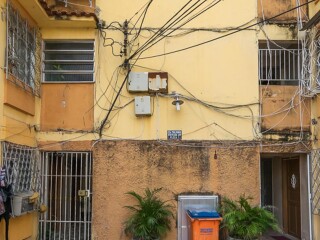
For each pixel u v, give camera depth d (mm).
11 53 7738
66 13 8781
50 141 9117
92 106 9203
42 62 9367
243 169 9008
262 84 9344
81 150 9117
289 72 9344
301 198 9672
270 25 9297
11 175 7793
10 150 7789
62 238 9039
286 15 9305
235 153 9055
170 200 8945
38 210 8852
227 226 8250
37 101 9180
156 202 8500
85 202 9062
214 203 8898
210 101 9188
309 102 9164
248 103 9164
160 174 9016
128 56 9273
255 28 9312
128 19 9367
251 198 8578
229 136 9102
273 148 9070
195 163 9047
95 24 9133
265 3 9359
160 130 9133
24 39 8383
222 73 9258
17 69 8078
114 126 9141
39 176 9055
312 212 9070
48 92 9281
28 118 8703
